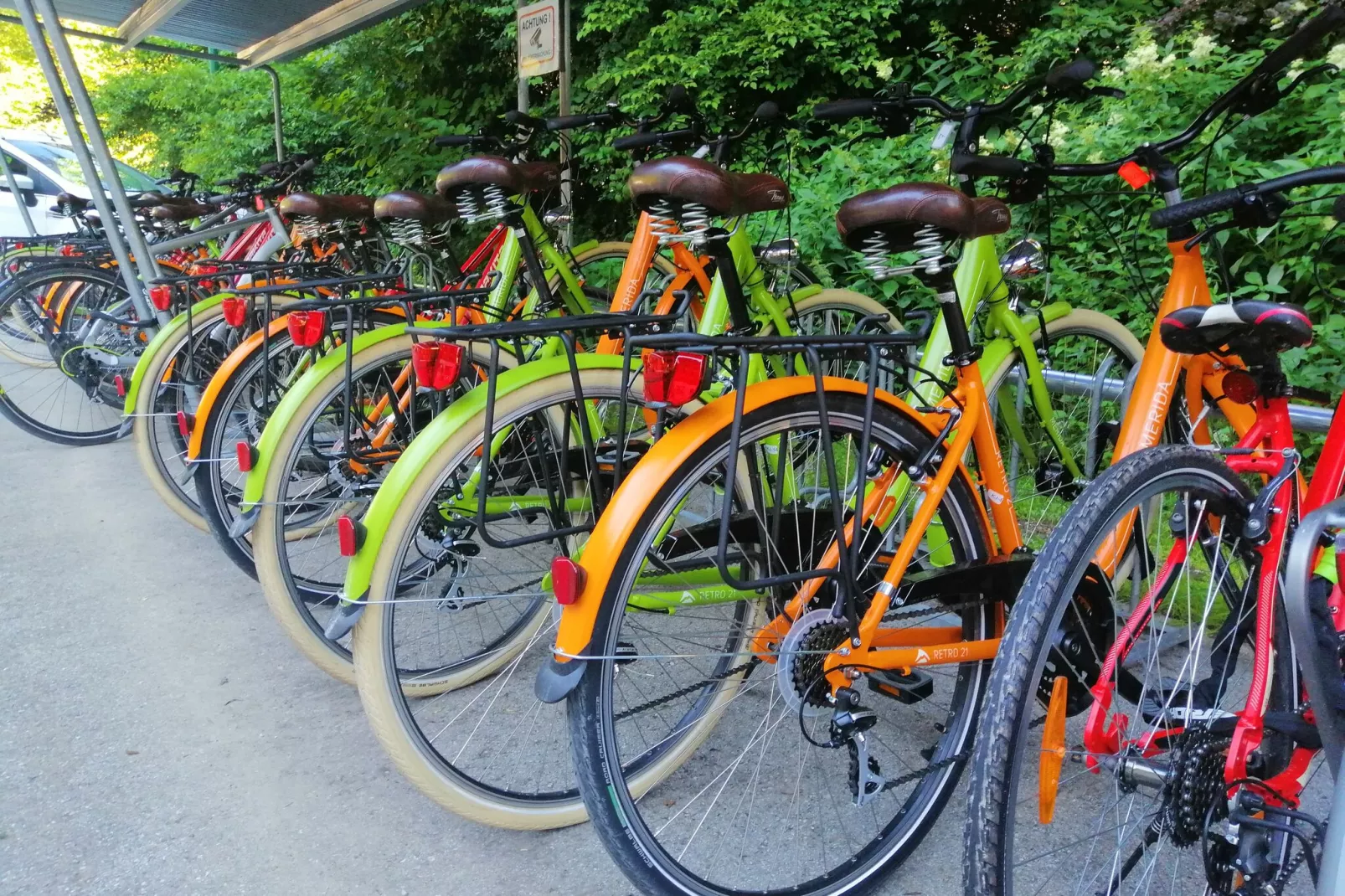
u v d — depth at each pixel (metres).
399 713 1.68
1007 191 1.96
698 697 1.83
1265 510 1.30
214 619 2.71
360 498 2.40
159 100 12.16
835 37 5.36
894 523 1.74
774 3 5.21
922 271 1.41
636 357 1.93
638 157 2.83
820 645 1.47
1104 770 1.36
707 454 1.44
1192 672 1.34
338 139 7.74
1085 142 3.26
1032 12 5.43
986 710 1.10
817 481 1.86
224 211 4.05
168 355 3.16
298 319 2.28
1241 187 1.49
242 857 1.73
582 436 1.69
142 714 2.21
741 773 1.95
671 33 5.31
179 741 2.10
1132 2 4.29
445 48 6.71
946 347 2.17
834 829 1.78
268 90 9.26
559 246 3.56
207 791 1.93
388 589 1.70
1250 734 1.21
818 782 1.92
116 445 4.59
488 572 2.56
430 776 1.68
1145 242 3.38
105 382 4.40
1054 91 1.79
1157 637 1.42
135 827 1.81
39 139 8.40
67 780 1.96
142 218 4.56
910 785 1.88
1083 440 2.64
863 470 1.45
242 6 4.66
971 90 4.55
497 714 2.21
